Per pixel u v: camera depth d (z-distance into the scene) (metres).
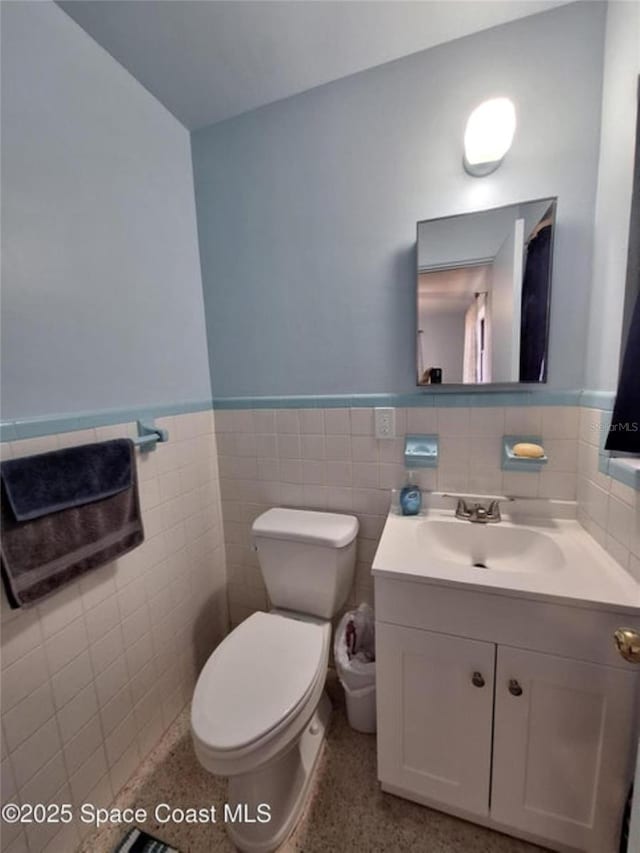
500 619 0.86
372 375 1.33
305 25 1.01
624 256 0.88
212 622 1.57
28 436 0.87
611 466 0.92
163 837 1.01
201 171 1.42
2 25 0.82
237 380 1.51
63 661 0.94
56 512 0.89
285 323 1.41
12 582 0.80
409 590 0.92
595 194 1.03
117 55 1.07
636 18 0.83
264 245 1.39
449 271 1.17
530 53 1.03
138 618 1.19
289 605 1.36
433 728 0.97
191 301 1.44
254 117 1.32
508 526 1.15
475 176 1.12
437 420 1.27
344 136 1.24
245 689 0.97
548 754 0.88
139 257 1.20
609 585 0.83
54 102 0.93
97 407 1.06
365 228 1.26
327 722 1.30
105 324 1.08
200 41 1.04
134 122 1.17
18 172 0.85
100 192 1.06
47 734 0.90
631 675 0.79
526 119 1.06
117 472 1.04
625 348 0.75
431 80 1.13
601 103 1.00
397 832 1.00
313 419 1.42
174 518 1.35
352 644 1.34
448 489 1.29
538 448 1.11
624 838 0.84
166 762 1.21
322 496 1.45
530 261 1.10
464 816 1.01
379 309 1.29
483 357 1.17
